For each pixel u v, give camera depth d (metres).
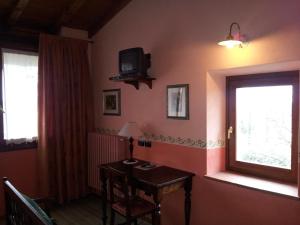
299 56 1.95
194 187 2.71
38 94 3.48
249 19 2.22
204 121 2.61
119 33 3.55
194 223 2.72
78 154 3.88
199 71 2.63
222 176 2.56
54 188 3.68
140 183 2.53
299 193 2.00
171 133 2.92
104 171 2.92
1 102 3.30
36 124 3.56
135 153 3.38
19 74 3.43
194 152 2.70
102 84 3.89
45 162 3.52
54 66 3.56
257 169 2.54
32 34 3.55
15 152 3.45
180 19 2.79
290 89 2.32
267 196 2.16
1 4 3.12
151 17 3.10
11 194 1.97
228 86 2.74
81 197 3.93
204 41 2.57
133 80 3.11
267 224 2.17
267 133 2.48
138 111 3.32
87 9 3.57
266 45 2.12
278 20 2.05
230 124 2.74
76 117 3.84
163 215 3.03
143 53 2.98
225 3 2.39
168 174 2.65
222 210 2.47
